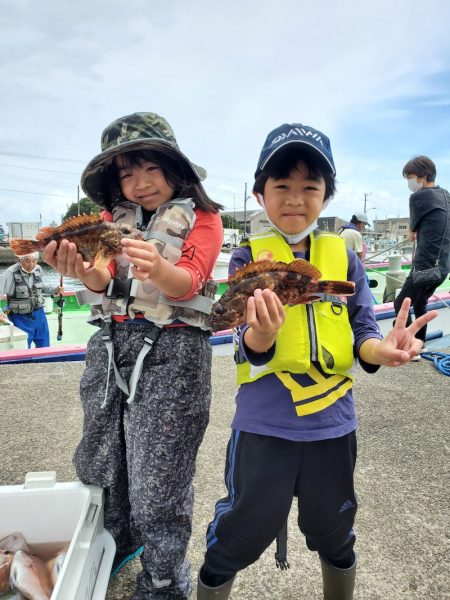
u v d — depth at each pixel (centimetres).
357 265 190
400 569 222
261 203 185
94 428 191
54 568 180
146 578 189
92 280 180
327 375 168
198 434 188
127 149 177
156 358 181
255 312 136
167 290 167
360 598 205
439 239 512
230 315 147
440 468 311
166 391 179
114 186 205
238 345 171
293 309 168
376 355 160
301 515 168
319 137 171
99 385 191
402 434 359
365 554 231
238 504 159
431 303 754
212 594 161
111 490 199
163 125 189
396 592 208
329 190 180
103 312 190
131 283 182
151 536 181
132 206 194
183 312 182
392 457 325
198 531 251
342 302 176
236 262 185
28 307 724
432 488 288
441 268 518
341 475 165
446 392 448
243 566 163
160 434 178
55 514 197
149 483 177
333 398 166
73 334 886
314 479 162
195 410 184
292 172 167
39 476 197
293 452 161
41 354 578
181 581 191
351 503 169
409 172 548
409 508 268
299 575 220
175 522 184
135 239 164
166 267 160
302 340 164
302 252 184
